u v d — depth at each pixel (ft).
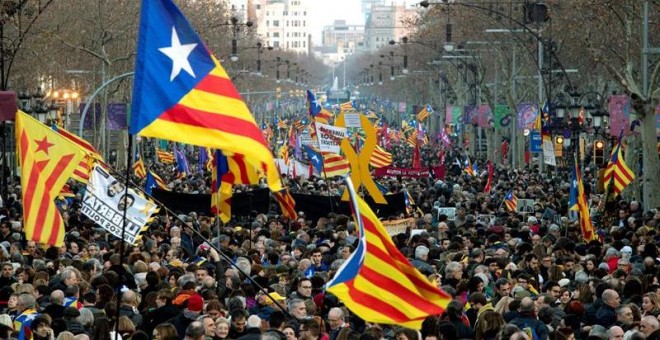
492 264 100.73
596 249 115.96
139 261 97.35
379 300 59.26
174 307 80.18
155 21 60.70
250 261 101.96
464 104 467.52
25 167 95.55
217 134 60.54
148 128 60.13
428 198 187.21
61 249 109.70
